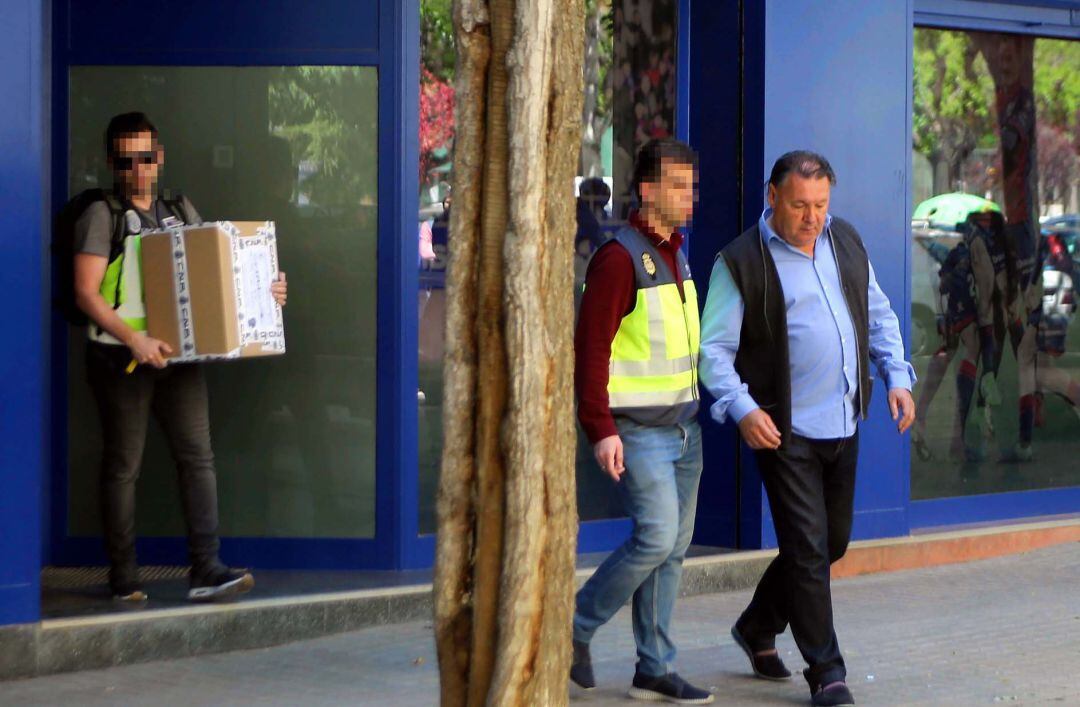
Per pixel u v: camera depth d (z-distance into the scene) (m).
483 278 3.38
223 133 6.98
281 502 7.04
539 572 3.34
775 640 6.29
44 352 6.90
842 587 7.57
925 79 8.57
